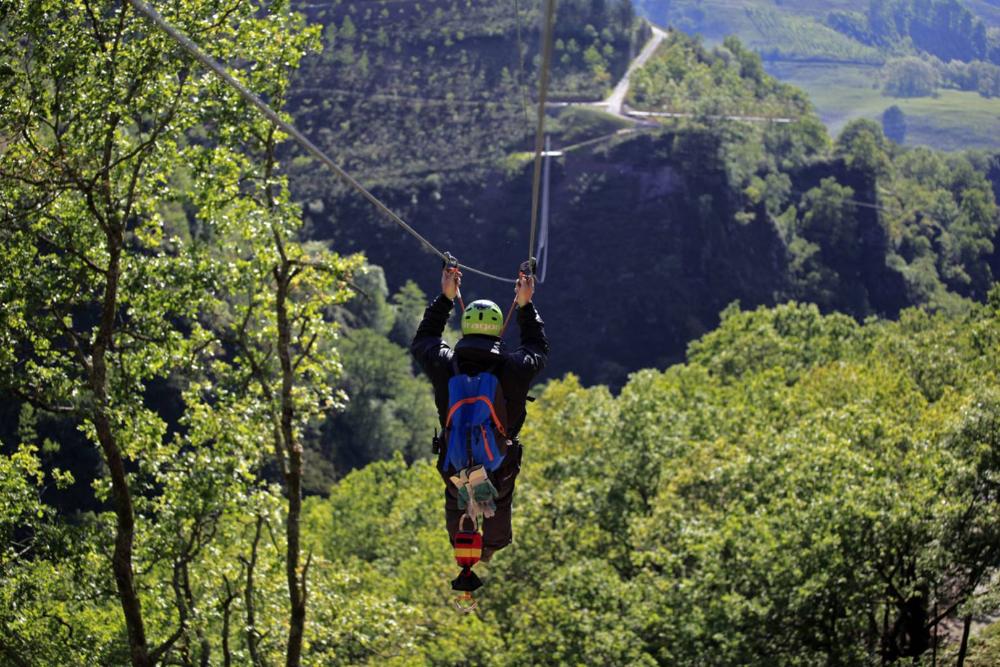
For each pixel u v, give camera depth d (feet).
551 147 572.92
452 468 21.21
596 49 624.18
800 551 94.58
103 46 57.36
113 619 71.77
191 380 66.33
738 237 561.43
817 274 587.27
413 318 459.73
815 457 110.01
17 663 60.03
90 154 56.29
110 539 63.52
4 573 60.80
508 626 106.63
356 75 644.27
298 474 67.15
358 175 581.12
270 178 65.57
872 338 257.34
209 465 63.52
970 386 147.64
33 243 59.72
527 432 173.68
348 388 353.92
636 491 134.00
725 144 574.15
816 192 636.48
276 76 63.26
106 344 58.34
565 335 526.16
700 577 99.50
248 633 69.82
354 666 89.10
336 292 68.54
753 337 243.40
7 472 60.70
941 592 108.78
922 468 105.81
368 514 180.24
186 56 57.82
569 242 545.03
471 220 563.07
